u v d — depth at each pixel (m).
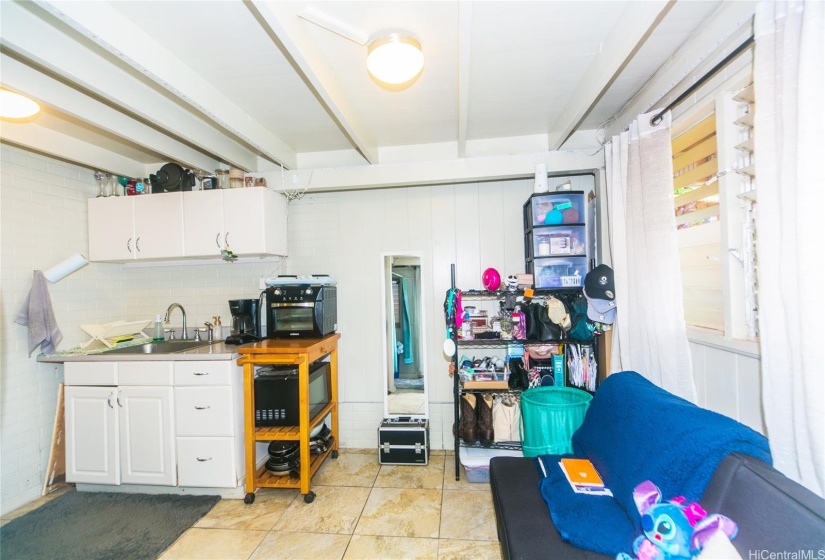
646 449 1.28
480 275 2.89
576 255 2.46
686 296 1.78
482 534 1.87
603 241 2.52
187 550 1.79
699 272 1.68
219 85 1.93
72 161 2.48
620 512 1.29
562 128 2.32
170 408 2.24
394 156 2.88
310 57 1.56
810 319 0.96
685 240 1.77
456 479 2.41
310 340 2.56
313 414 2.44
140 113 1.86
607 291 2.19
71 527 1.97
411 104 2.20
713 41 1.45
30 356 2.37
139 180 2.87
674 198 1.83
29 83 1.66
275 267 3.01
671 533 0.97
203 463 2.22
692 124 1.72
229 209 2.66
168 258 2.84
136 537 1.89
